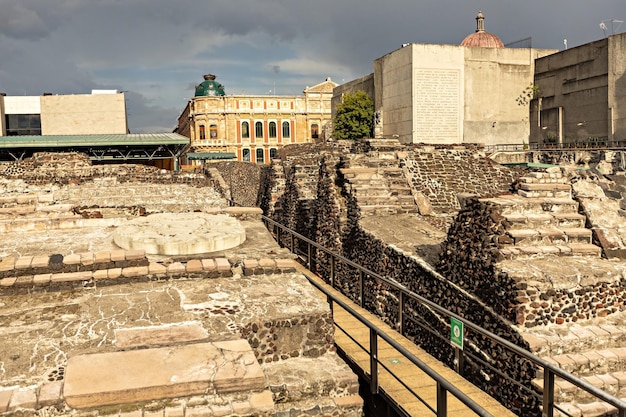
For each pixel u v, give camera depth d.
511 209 10.59
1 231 11.24
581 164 32.28
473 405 5.11
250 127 79.62
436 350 11.37
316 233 19.53
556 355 8.77
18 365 5.57
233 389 4.93
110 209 14.80
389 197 17.19
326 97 82.00
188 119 84.25
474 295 10.34
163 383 4.78
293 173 24.16
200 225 10.77
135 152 39.00
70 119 52.03
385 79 45.31
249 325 6.75
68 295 7.70
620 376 8.55
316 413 6.15
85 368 5.02
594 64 37.50
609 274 9.50
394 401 7.70
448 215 17.77
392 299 13.41
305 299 7.60
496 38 56.62
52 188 17.03
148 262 8.56
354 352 9.37
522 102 43.44
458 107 41.94
